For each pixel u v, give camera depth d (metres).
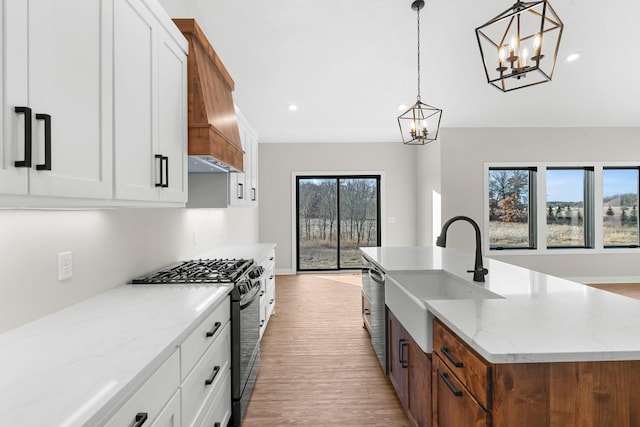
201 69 2.05
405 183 6.72
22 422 0.71
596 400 1.04
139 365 0.97
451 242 5.75
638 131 5.83
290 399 2.36
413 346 1.86
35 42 0.87
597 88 4.66
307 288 5.53
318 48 3.81
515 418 1.03
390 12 3.34
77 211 1.58
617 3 3.28
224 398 1.85
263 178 6.69
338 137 6.41
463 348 1.24
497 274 2.20
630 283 5.73
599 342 1.08
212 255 3.23
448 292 2.31
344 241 6.80
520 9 1.77
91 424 0.74
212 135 1.99
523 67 1.85
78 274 1.59
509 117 5.43
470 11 3.36
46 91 0.91
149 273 2.26
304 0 3.16
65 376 0.91
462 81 4.48
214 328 1.64
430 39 3.72
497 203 5.86
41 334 1.20
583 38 3.72
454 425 1.33
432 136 5.96
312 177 6.77
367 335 3.53
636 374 1.05
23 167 0.83
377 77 4.36
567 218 5.89
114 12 1.25
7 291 1.22
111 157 1.24
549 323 1.26
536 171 5.82
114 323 1.31
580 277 5.79
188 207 2.77
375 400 2.34
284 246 6.71
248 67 4.10
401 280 2.38
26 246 1.29
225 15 3.31
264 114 5.28
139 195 1.43
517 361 1.01
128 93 1.35
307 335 3.54
